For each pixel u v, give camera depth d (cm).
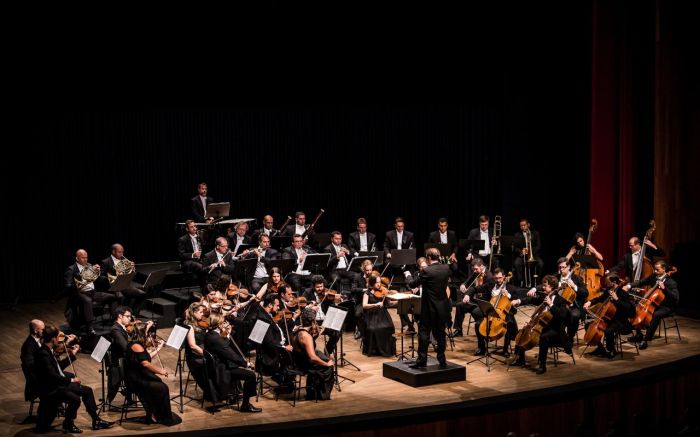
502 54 1387
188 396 855
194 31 1252
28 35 1174
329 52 1330
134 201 1359
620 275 1326
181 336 796
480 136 1468
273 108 1420
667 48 1330
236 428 701
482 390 862
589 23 1375
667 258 1342
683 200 1347
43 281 1320
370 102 1412
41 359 752
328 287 1189
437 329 890
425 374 879
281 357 848
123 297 1105
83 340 1028
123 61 1225
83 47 1201
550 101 1386
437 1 1345
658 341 1064
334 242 1255
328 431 701
